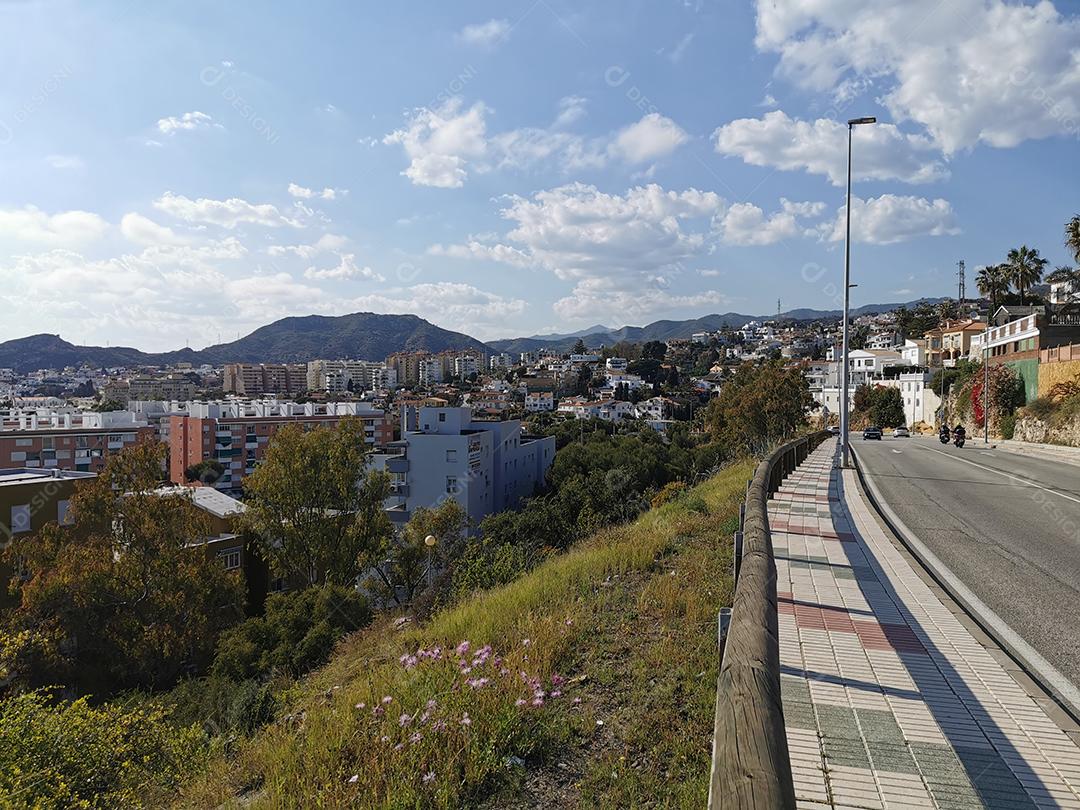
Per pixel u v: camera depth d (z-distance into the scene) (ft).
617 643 17.58
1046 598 21.16
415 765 12.17
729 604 19.19
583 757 12.21
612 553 27.84
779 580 21.94
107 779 22.29
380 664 22.48
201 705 33.01
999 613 19.58
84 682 68.08
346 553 112.06
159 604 74.90
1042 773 10.36
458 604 29.07
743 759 5.66
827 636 16.63
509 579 34.01
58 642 68.23
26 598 69.26
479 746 12.40
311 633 55.26
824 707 12.70
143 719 24.71
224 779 15.25
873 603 19.42
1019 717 12.29
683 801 10.13
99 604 72.18
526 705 13.26
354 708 15.56
